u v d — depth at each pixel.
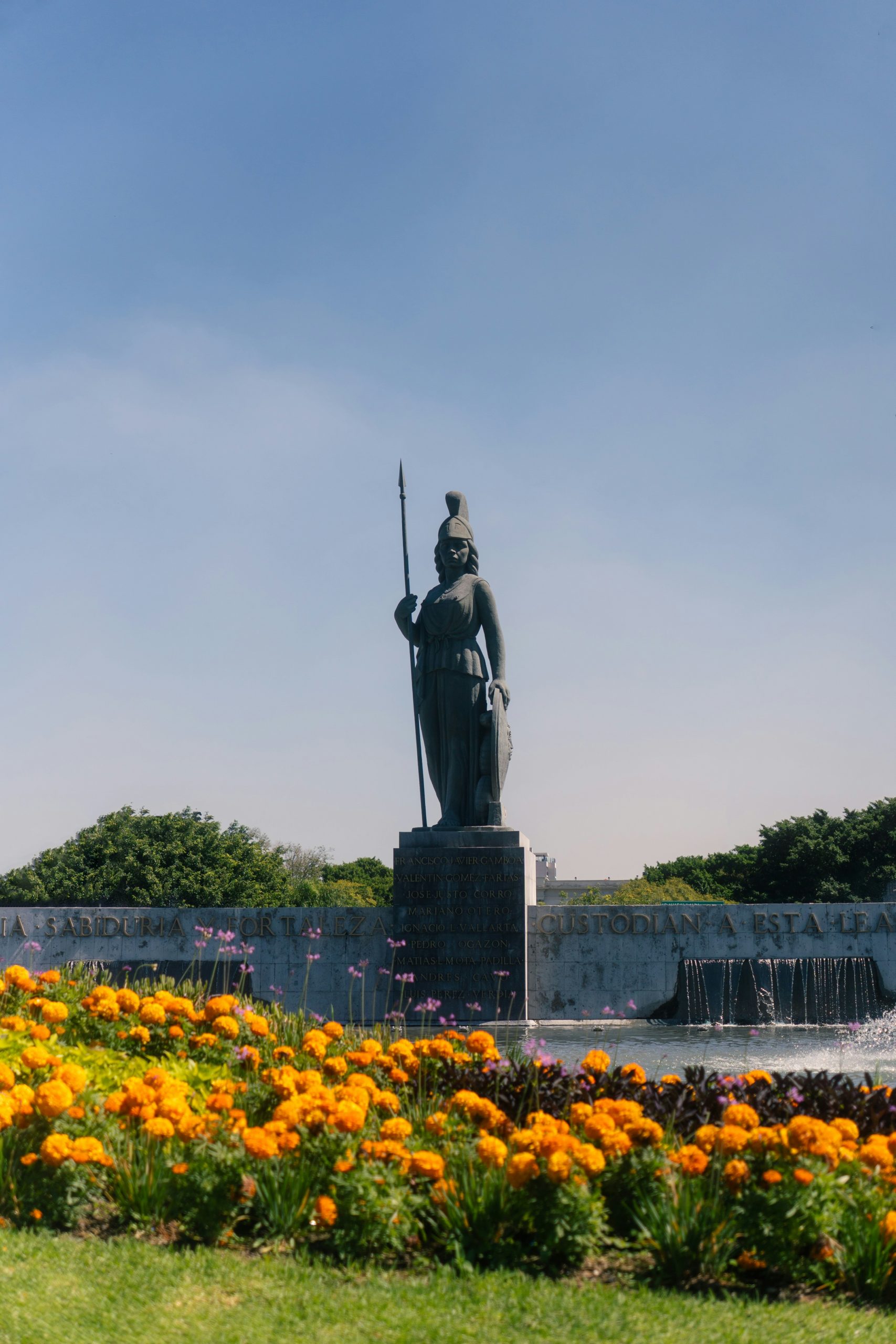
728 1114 7.96
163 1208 7.88
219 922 29.16
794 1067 18.47
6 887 59.69
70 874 59.81
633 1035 24.89
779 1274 7.23
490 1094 9.66
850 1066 18.75
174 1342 6.18
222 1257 7.40
